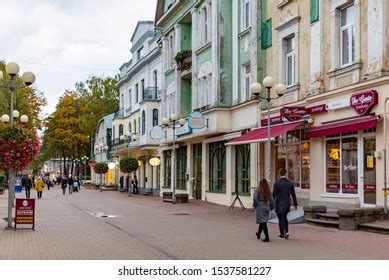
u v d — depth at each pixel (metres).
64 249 13.80
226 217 23.22
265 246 14.12
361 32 19.50
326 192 21.73
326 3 21.69
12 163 18.88
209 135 32.72
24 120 31.14
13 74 20.72
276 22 25.95
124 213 26.50
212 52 31.58
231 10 30.94
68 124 81.38
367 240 14.77
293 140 24.42
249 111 27.89
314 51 22.34
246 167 28.70
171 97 41.28
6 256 12.54
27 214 18.66
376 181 18.52
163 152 44.75
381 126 18.30
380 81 18.11
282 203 15.61
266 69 26.97
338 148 21.11
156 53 49.00
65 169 86.50
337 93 20.47
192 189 37.44
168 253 13.05
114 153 65.38
